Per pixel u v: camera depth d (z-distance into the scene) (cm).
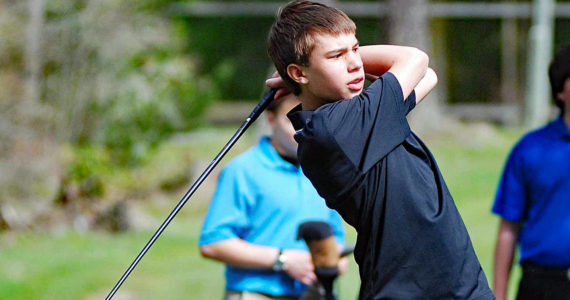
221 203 1195
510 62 5969
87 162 3053
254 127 4353
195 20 5941
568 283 1198
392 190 752
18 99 2917
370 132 750
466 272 762
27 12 2938
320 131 748
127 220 2980
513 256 1279
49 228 2889
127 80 3192
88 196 3053
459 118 5906
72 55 3050
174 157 3838
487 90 6000
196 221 3128
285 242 1184
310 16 764
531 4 5897
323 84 765
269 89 861
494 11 5941
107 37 3119
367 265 770
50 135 2997
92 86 3123
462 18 5972
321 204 1209
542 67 4872
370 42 5969
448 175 3856
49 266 2397
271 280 1188
